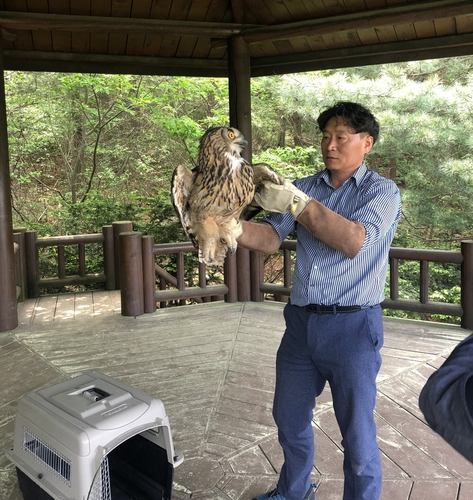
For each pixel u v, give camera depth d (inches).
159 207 296.7
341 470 99.0
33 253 231.6
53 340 174.4
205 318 195.2
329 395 129.5
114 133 457.4
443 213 312.5
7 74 405.1
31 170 455.2
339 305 72.5
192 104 429.4
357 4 184.7
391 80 315.3
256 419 118.7
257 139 433.1
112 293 239.5
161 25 193.9
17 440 85.9
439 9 167.2
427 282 184.2
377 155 355.3
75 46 215.9
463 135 298.0
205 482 95.8
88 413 78.8
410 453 104.3
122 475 89.8
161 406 82.9
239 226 68.6
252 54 225.3
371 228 68.3
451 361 40.8
